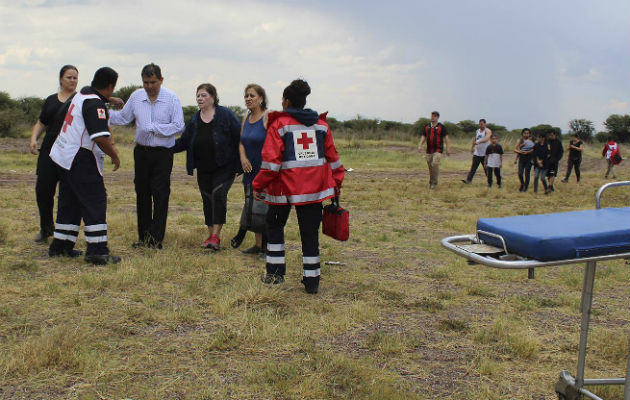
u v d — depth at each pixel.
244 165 6.50
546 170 15.45
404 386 3.54
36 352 3.66
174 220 9.21
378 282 5.85
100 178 6.18
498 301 5.35
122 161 20.92
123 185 14.48
